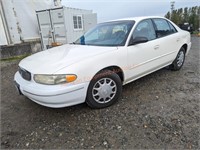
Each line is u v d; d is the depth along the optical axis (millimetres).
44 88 2111
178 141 1871
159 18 3594
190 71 4199
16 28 7660
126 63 2729
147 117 2328
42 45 8773
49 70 2137
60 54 2619
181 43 3949
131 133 2031
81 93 2279
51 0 9227
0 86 3828
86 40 3314
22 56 7543
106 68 2572
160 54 3359
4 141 2020
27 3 8047
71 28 8148
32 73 2240
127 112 2475
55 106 2184
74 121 2324
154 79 3707
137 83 3527
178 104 2637
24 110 2691
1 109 2756
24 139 2037
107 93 2588
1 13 7004
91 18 9375
